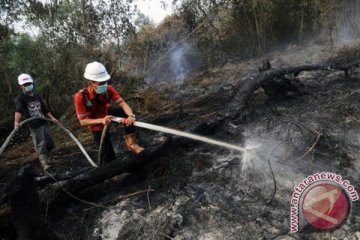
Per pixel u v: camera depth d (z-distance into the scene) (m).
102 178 3.98
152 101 7.78
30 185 3.12
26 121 4.40
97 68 3.83
